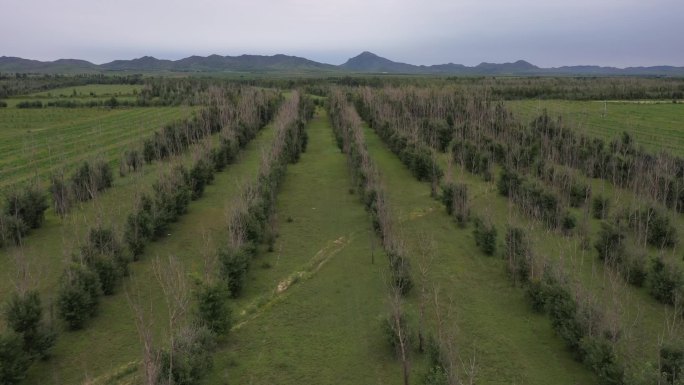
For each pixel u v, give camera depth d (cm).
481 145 4453
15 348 1469
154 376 1277
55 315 1856
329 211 3238
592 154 4075
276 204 3291
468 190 3362
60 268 2344
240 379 1552
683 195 3053
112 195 3544
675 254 2491
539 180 3472
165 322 1881
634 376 1359
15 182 3916
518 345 1728
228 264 2070
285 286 2192
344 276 2281
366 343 1742
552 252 2516
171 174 3325
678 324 1834
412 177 4050
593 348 1509
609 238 2367
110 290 2095
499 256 2498
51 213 3203
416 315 1919
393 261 2155
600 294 2075
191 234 2844
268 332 1822
